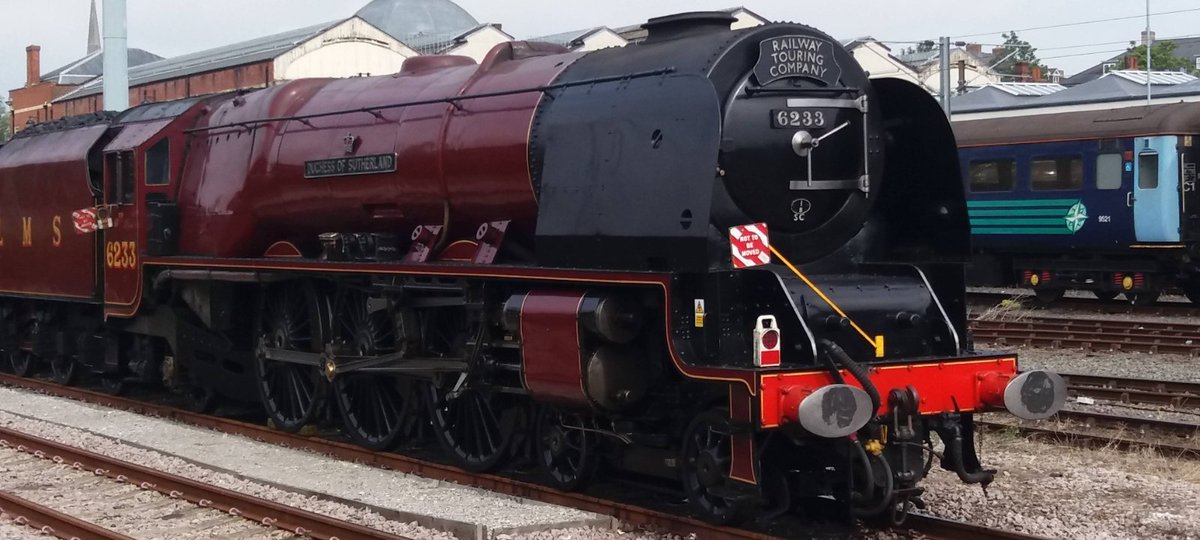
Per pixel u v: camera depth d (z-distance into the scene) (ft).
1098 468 33.73
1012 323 66.03
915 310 28.60
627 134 28.55
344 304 38.27
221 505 30.55
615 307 27.81
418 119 35.53
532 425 32.58
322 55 125.29
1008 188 81.10
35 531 28.99
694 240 26.30
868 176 29.30
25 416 45.24
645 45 30.60
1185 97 118.83
